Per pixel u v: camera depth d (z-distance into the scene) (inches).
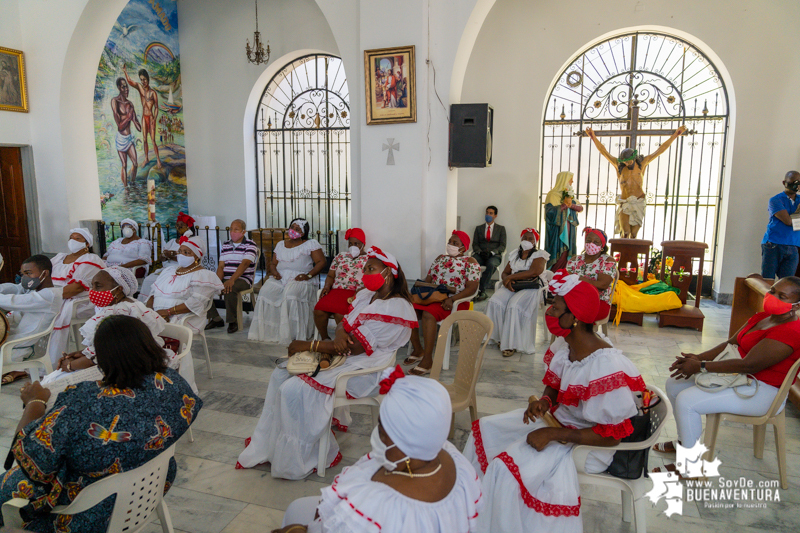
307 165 388.5
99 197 300.2
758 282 185.3
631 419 91.4
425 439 53.1
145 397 81.0
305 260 226.2
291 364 123.3
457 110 218.2
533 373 195.8
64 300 181.2
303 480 124.6
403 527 52.0
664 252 269.1
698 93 309.9
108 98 323.6
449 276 208.7
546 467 89.0
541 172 339.9
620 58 319.0
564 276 90.5
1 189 287.4
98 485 75.2
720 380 117.4
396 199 227.1
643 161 303.9
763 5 279.1
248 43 349.7
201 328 184.1
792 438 144.3
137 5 340.2
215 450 138.3
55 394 104.2
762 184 290.4
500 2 319.0
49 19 268.1
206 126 386.9
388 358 129.6
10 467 88.4
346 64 232.4
